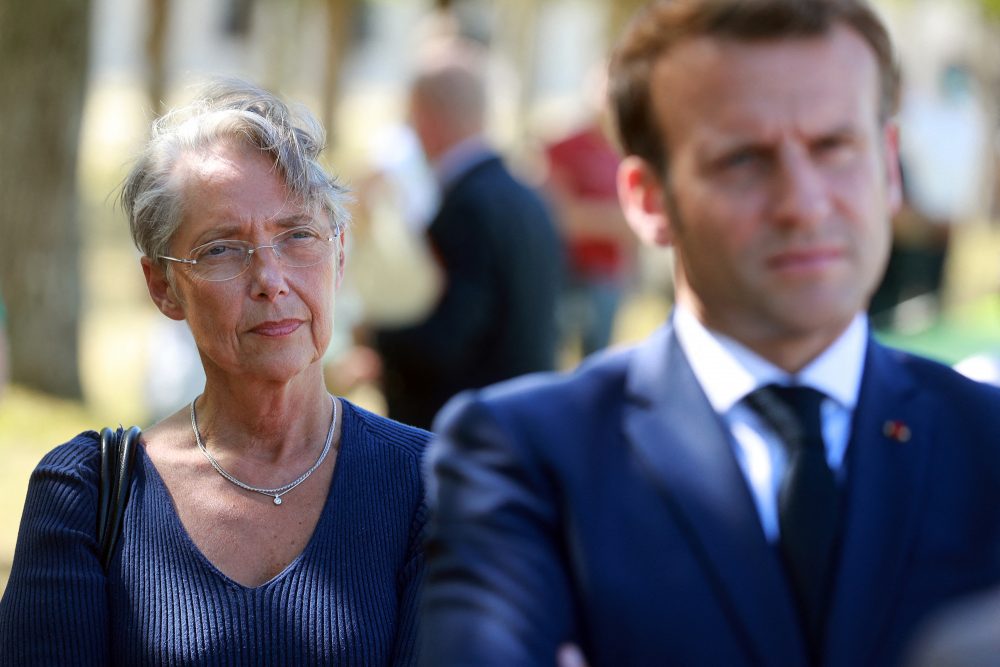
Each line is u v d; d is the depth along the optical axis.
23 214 11.73
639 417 2.20
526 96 24.09
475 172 6.16
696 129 2.16
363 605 3.03
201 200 3.08
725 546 2.08
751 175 2.13
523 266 6.14
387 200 6.41
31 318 11.74
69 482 3.08
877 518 2.10
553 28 34.00
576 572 2.11
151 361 6.98
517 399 2.26
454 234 6.12
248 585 3.02
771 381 2.18
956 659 1.28
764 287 2.12
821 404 2.17
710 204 2.14
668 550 2.09
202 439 3.18
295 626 2.98
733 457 2.14
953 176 17.05
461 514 2.18
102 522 3.06
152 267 3.22
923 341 6.65
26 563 3.03
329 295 3.18
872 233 2.15
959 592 2.07
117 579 3.02
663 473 2.14
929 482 2.14
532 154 10.67
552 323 6.34
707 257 2.17
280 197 3.10
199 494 3.11
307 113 3.25
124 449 3.14
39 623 2.94
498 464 2.19
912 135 14.95
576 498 2.14
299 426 3.19
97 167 27.55
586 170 9.77
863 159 2.14
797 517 2.10
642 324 15.58
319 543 3.07
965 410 2.21
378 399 10.16
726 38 2.14
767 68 2.12
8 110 11.70
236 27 34.53
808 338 2.17
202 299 3.09
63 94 11.77
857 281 2.14
